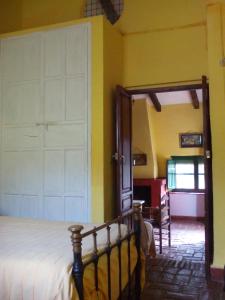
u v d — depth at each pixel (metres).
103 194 3.55
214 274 3.42
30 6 4.65
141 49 4.20
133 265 2.60
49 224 2.83
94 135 3.61
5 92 4.04
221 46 3.49
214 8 3.55
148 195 6.77
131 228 2.85
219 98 3.46
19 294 1.73
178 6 4.07
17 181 3.93
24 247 2.07
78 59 3.73
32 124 3.88
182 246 4.85
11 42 4.04
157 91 4.12
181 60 4.02
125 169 4.01
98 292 1.93
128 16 4.27
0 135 4.03
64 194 3.71
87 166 3.62
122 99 3.94
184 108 7.10
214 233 3.45
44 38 3.89
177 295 3.07
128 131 4.14
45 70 3.86
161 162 7.39
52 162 3.78
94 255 1.95
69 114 3.73
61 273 1.70
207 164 3.49
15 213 3.91
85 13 4.47
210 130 3.54
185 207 7.11
